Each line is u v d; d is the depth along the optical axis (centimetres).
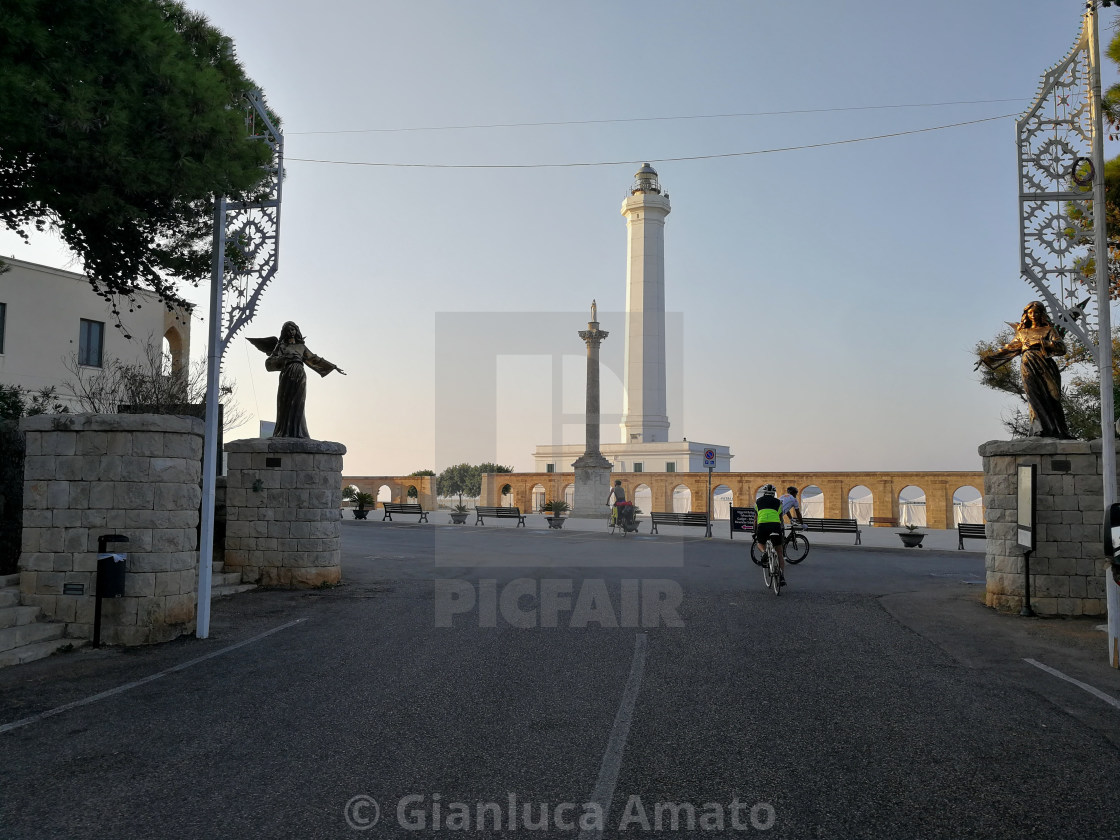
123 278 1453
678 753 531
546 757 522
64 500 945
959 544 2458
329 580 1448
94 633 909
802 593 1357
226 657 848
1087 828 418
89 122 1051
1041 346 1239
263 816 430
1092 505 1145
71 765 511
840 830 414
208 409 1032
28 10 1010
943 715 625
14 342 2569
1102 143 910
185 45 1323
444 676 745
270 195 1317
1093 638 970
